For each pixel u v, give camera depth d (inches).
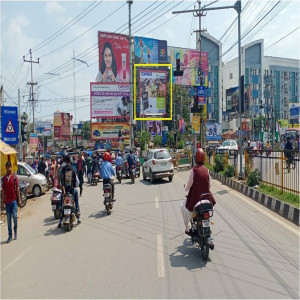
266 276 195.5
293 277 193.3
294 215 328.5
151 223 344.5
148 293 178.9
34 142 1269.7
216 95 3193.9
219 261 223.3
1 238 327.9
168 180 767.1
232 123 3240.7
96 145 2137.1
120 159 765.9
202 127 1290.6
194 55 2682.1
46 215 449.4
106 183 412.5
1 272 225.9
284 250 241.0
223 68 3479.3
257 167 541.6
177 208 420.5
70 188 355.9
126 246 269.1
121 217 384.5
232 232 292.5
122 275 206.7
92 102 2096.5
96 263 232.2
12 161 477.1
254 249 244.8
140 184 710.5
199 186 239.0
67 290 189.2
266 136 2331.4
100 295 179.8
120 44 2188.7
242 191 526.0
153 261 229.6
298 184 393.7
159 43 2358.5
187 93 2605.8
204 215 226.7
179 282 191.5
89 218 393.1
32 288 195.3
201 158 245.4
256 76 3120.1
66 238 309.0
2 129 609.3
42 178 672.4
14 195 319.9
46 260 246.4
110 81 2161.7
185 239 280.7
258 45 3314.5
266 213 367.6
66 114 2815.0
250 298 168.2
